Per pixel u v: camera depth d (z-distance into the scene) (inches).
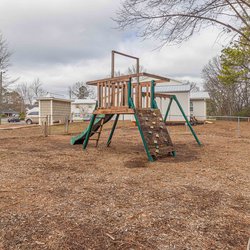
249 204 123.3
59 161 225.3
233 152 280.2
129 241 86.1
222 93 1445.6
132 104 249.6
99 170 191.6
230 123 805.2
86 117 1137.4
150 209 114.3
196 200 127.1
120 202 122.6
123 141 381.4
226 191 142.4
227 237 89.7
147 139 235.3
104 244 84.0
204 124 762.8
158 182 158.4
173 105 798.5
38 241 85.0
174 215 108.1
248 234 92.3
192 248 82.1
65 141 380.2
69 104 928.3
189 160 234.8
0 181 156.9
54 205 117.6
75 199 126.1
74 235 89.5
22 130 586.9
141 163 220.4
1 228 93.8
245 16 186.4
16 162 217.0
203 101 962.1
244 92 1336.1
